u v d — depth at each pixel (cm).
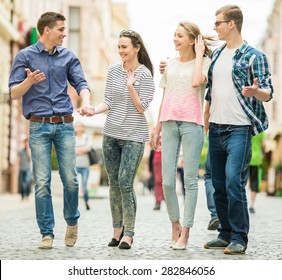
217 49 1492
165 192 1518
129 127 1504
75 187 1513
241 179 1438
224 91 1454
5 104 5281
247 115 1435
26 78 1458
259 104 1446
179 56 1535
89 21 7269
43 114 1491
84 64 7238
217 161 1496
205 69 1484
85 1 7225
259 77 1430
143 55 1536
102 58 9844
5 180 5316
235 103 1445
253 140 2781
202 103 1523
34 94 1498
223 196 1511
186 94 1501
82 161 3030
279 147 6091
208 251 1472
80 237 1731
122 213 1553
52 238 1505
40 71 1501
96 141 4534
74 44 7275
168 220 2334
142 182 7219
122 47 1516
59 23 1503
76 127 3066
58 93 1502
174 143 1510
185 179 1498
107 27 11031
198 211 2886
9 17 5434
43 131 1491
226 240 1520
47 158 1497
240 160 1431
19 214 2622
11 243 1589
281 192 5309
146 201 4197
